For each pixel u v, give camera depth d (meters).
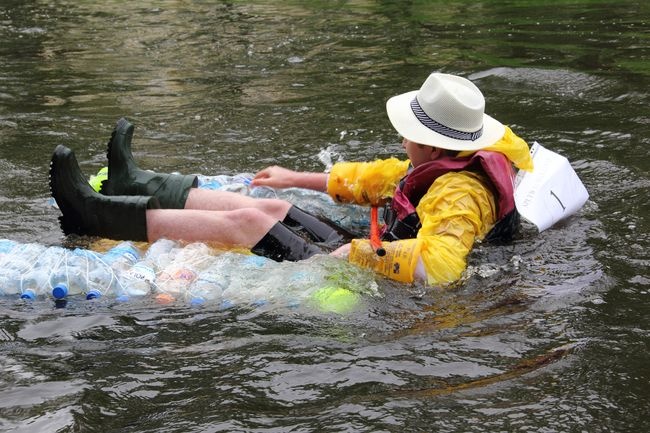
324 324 3.52
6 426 2.79
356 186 4.69
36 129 6.59
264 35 10.33
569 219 4.62
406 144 4.43
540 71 7.95
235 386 3.02
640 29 9.52
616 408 2.83
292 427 2.74
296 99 7.41
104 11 12.29
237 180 5.02
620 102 6.94
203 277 3.83
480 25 10.32
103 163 5.81
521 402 2.87
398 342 3.35
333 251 4.12
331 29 10.57
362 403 2.88
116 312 3.65
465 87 4.30
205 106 7.23
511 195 4.21
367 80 8.00
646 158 5.63
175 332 3.47
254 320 3.56
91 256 3.92
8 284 3.82
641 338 3.32
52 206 4.95
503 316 3.56
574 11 10.82
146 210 4.18
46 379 3.09
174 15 11.89
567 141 6.05
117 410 2.88
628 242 4.30
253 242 4.14
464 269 3.96
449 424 2.74
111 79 8.25
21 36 10.48
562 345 3.28
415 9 11.66
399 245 3.90
